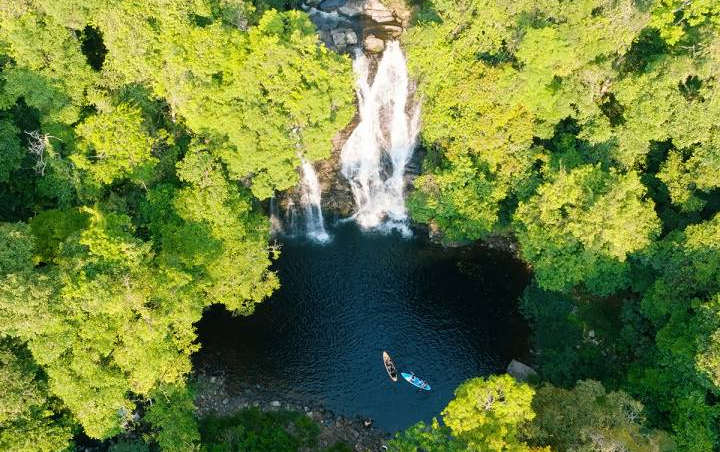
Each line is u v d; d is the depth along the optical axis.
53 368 37.09
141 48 42.50
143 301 38.88
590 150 53.19
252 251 50.19
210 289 50.25
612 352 53.12
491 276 61.19
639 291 53.19
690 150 52.28
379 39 63.06
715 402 45.09
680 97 47.31
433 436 38.50
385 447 49.34
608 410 40.81
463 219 57.53
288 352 55.41
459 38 52.59
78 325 37.41
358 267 62.50
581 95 49.94
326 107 45.88
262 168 49.72
